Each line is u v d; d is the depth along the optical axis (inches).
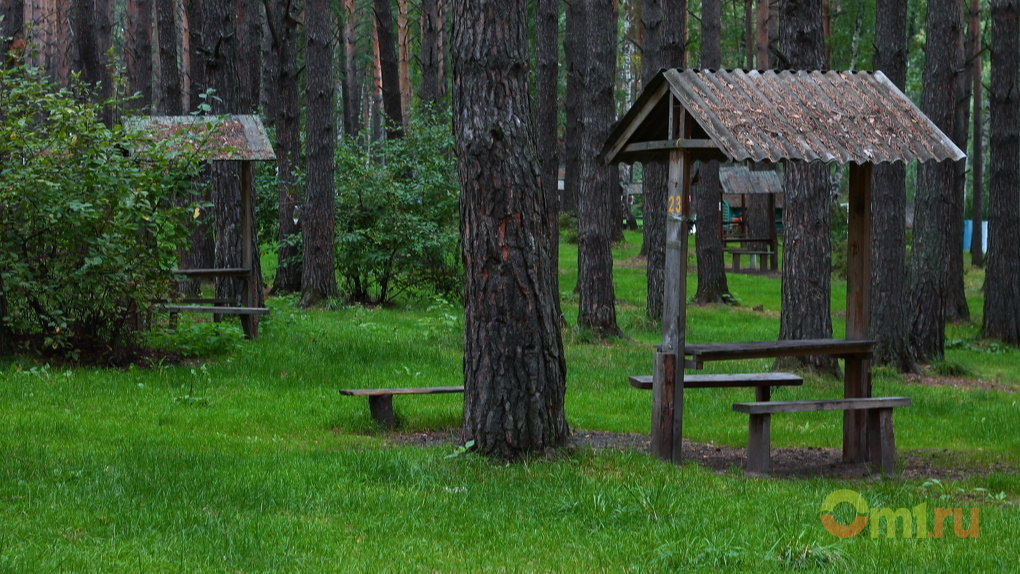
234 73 800.3
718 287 1165.1
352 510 288.5
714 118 359.6
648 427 466.9
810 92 390.3
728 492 323.6
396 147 1038.4
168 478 308.8
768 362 718.5
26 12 1254.3
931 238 825.5
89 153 527.5
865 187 408.2
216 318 708.7
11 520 257.9
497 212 347.9
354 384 529.3
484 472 333.7
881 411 398.9
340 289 1001.5
